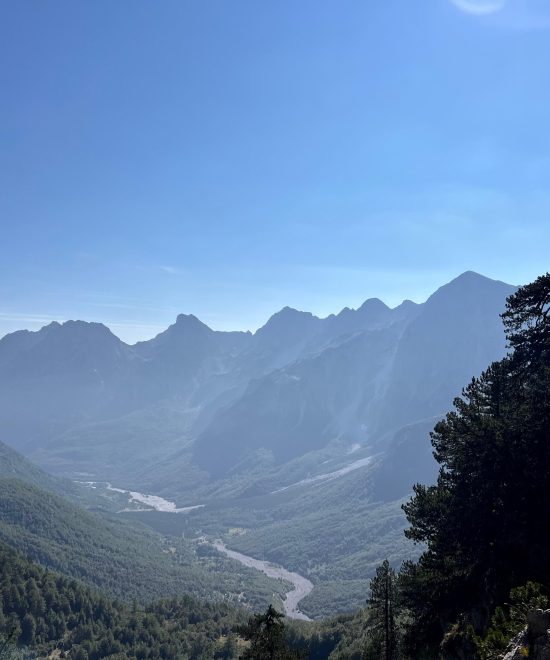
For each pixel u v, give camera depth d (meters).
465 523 40.50
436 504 44.38
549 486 37.69
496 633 27.17
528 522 37.69
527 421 41.59
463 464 43.09
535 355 45.69
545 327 45.72
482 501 40.09
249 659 44.59
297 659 45.28
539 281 45.03
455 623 39.62
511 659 23.38
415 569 46.09
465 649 35.28
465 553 41.34
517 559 37.47
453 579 41.78
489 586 37.78
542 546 36.09
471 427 43.00
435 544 43.94
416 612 45.09
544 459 38.59
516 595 28.30
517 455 39.09
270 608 45.97
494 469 40.28
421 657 41.69
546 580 32.31
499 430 40.94
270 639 44.59
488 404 46.50
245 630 46.09
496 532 39.53
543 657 21.61
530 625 23.75
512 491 39.09
